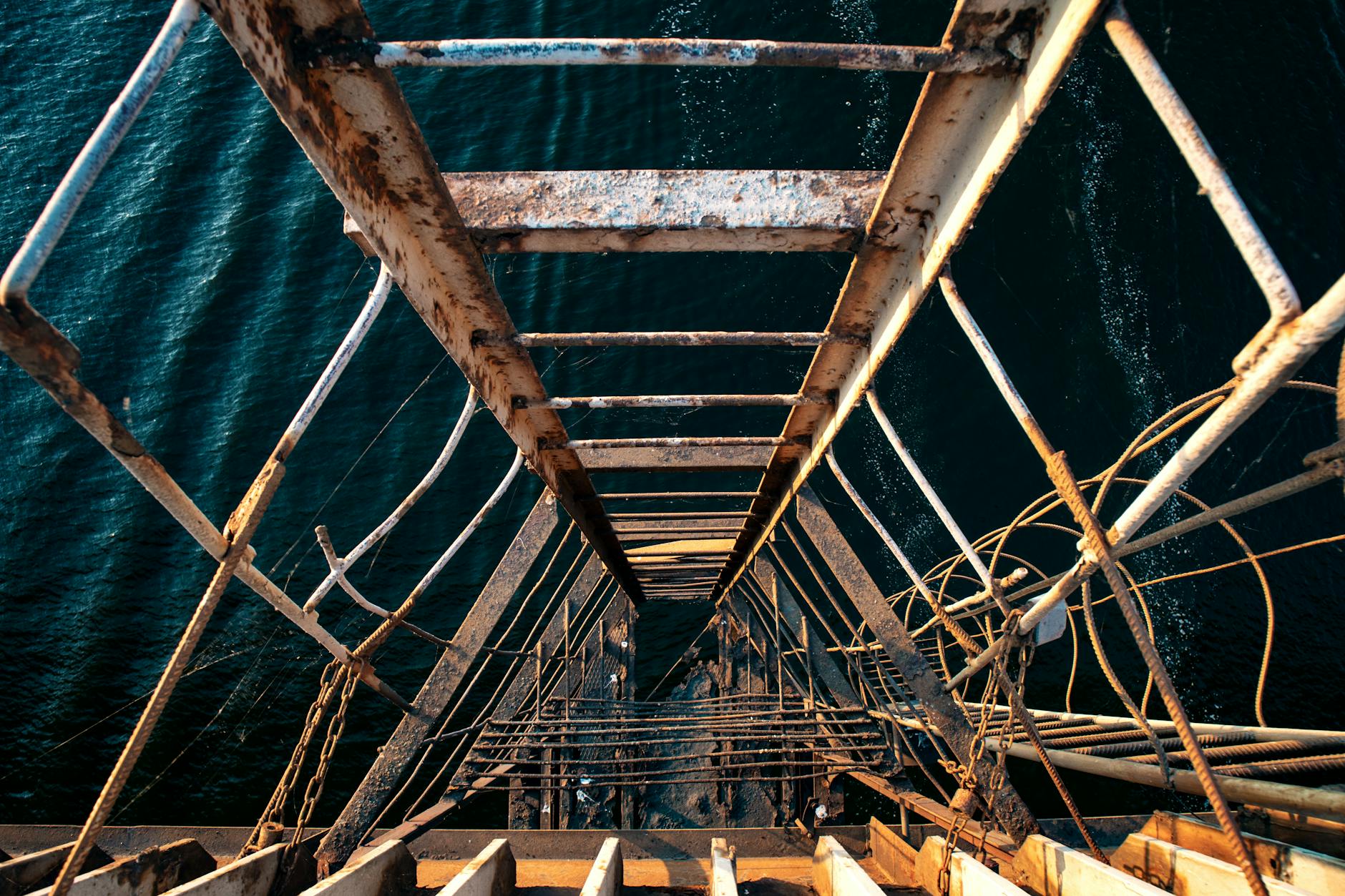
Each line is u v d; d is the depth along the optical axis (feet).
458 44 7.27
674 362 54.90
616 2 66.44
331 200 60.70
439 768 42.96
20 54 65.77
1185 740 7.57
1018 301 52.60
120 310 56.18
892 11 62.85
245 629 48.01
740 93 62.49
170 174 61.46
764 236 10.81
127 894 10.92
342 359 9.35
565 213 10.56
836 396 15.66
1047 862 12.39
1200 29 58.18
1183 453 7.14
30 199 58.95
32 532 50.70
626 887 15.83
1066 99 57.00
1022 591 12.87
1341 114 54.34
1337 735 12.48
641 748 32.96
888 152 59.11
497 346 13.03
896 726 23.56
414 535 50.55
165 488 7.58
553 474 19.76
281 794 14.38
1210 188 5.92
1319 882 10.38
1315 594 44.91
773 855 23.85
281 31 6.95
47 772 43.01
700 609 49.65
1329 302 5.48
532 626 47.80
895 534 48.57
